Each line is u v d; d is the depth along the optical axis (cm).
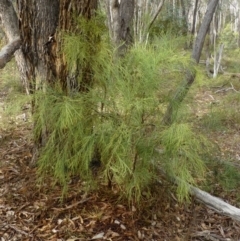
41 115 241
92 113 246
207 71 838
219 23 1247
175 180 243
